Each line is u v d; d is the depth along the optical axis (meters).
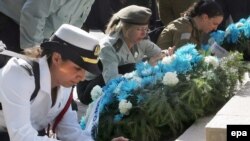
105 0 10.86
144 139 5.33
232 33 7.57
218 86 5.84
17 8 6.69
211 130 4.55
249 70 6.41
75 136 4.66
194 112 5.46
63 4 6.68
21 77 4.04
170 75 5.48
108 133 5.39
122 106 5.34
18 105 4.02
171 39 7.00
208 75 5.78
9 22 6.76
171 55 6.16
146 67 5.81
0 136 4.20
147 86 5.56
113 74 6.21
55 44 4.06
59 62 4.08
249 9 10.09
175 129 5.43
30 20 6.50
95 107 5.40
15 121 4.03
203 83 5.55
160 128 5.45
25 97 4.05
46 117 4.39
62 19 6.83
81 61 4.04
